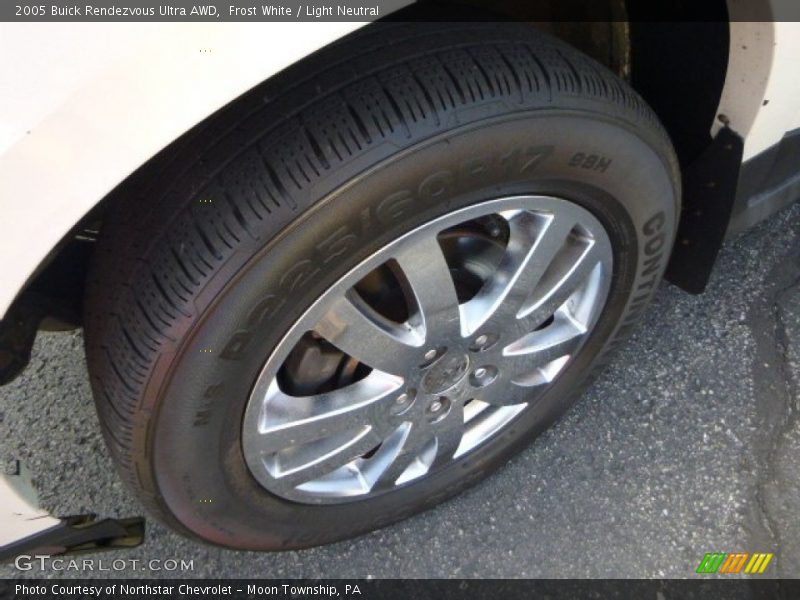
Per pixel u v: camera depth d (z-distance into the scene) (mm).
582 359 1741
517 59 1224
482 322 1454
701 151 1665
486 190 1256
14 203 979
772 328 2094
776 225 2271
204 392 1260
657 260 1612
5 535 1376
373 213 1176
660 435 1967
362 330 1329
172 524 1510
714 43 1520
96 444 2096
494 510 1907
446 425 1614
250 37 957
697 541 1808
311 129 1139
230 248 1132
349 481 1649
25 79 929
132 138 969
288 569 1880
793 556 1761
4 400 2176
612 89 1303
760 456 1905
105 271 1275
